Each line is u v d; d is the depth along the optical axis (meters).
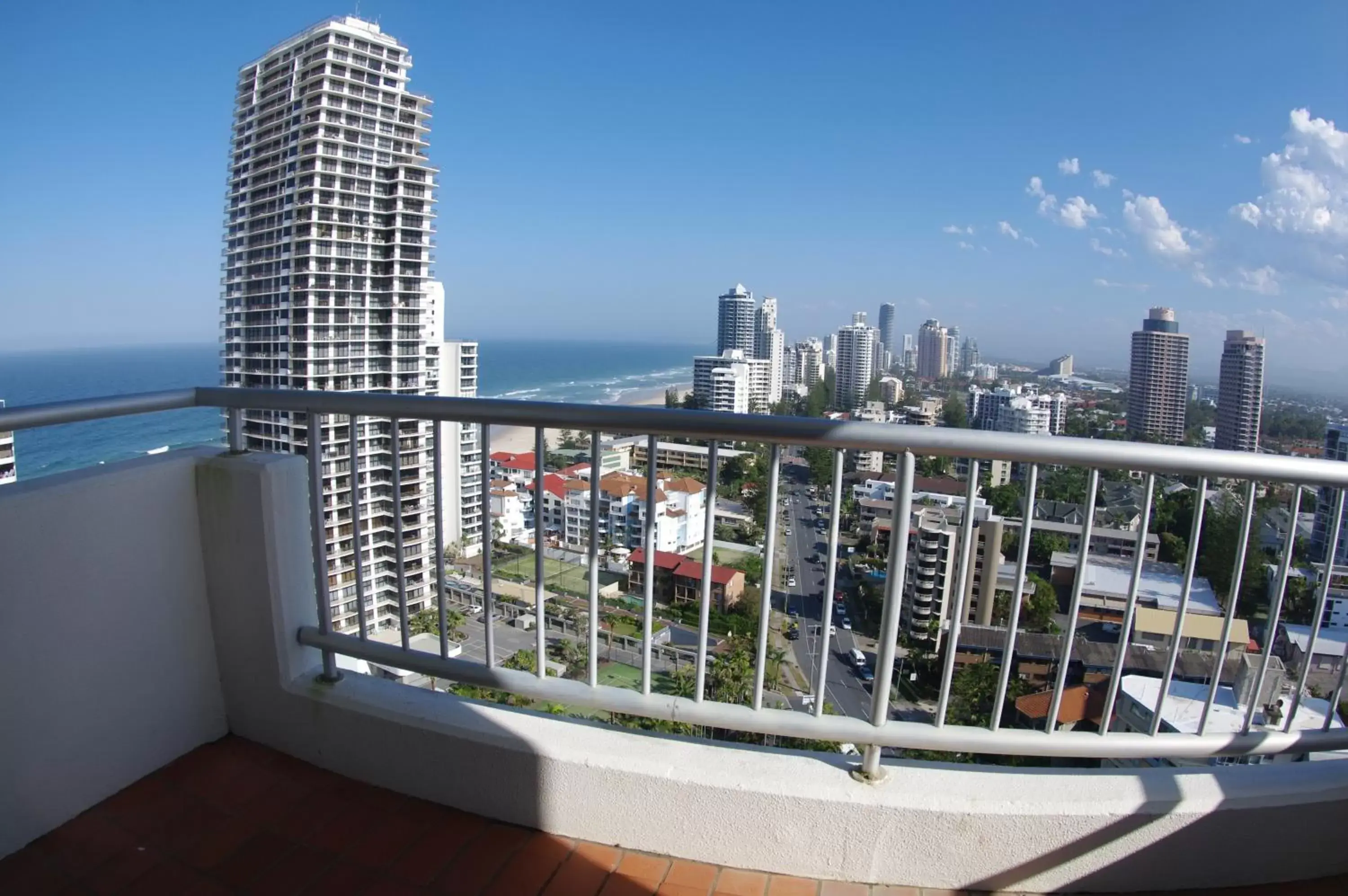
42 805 1.85
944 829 1.71
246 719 2.28
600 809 1.86
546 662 2.05
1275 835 1.74
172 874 1.76
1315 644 1.71
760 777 1.79
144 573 2.06
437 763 2.00
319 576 2.13
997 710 1.73
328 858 1.82
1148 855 1.72
